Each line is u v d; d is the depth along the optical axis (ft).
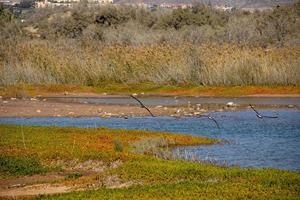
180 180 139.74
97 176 147.23
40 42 421.18
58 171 161.38
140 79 362.33
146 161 162.09
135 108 303.68
